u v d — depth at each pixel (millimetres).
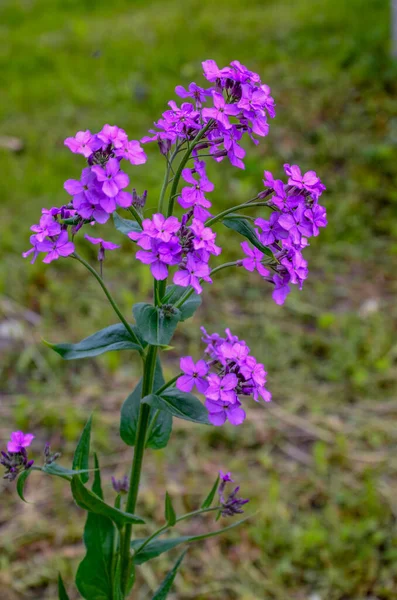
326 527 1227
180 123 821
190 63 2799
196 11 3518
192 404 827
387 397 1495
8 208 2035
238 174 2176
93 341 838
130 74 2775
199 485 1293
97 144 759
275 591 1165
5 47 3184
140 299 1742
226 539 1225
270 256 799
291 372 1557
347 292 1832
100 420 1408
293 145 2322
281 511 1247
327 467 1333
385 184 2172
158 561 1200
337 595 1158
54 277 1818
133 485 875
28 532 1219
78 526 1229
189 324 1679
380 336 1635
